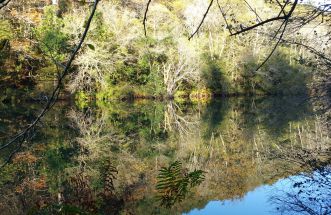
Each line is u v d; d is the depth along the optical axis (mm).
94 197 7793
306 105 28656
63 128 20734
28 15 21469
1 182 10430
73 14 27672
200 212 8516
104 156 14789
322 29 5812
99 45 31109
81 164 13172
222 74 39969
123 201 8070
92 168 12555
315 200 7430
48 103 1583
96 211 7199
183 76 36719
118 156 14992
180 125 24250
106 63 32031
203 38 37906
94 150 15930
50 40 23656
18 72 23281
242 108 32250
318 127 17391
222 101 37844
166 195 4992
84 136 19000
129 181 10672
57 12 26562
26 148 15000
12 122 19141
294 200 7879
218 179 11711
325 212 7020
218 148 17016
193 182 4914
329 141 13695
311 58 7445
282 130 19406
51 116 24234
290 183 9102
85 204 7289
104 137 19156
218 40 39312
